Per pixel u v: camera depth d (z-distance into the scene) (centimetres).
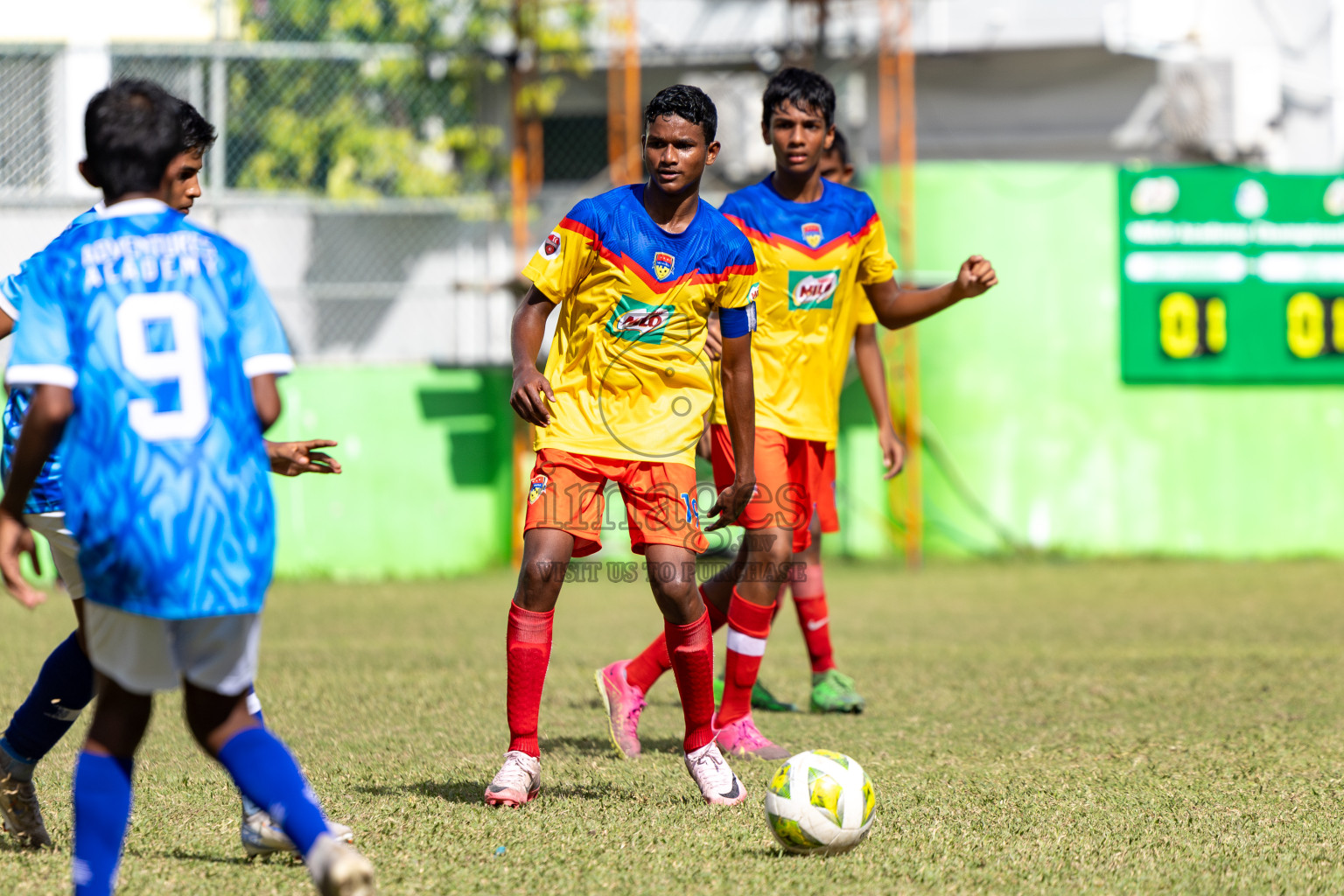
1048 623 3288
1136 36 5322
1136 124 5584
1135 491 4850
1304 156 5766
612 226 1395
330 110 4697
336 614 3497
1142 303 4822
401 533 4522
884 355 4797
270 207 4606
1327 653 2741
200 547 947
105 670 971
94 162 1005
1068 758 1686
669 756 1703
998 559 4772
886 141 4978
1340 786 1521
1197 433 4853
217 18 4519
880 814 1370
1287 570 4481
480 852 1198
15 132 4347
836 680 2083
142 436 948
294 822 936
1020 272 4819
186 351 968
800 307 1767
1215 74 5441
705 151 1398
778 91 1789
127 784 997
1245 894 1101
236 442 975
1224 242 4828
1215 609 3550
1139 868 1175
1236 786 1519
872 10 5431
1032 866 1174
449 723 1934
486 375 4694
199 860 1170
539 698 1430
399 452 4522
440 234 4891
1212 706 2106
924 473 4838
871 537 4834
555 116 5500
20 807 1212
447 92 4891
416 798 1419
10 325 1273
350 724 1923
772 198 1795
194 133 1157
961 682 2375
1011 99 5625
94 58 4394
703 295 1412
